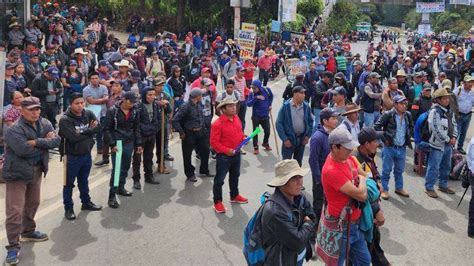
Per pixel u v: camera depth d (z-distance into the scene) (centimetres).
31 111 646
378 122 905
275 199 456
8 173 641
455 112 930
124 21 4222
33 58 1452
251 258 467
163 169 1018
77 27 2758
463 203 897
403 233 763
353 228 523
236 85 1247
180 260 659
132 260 655
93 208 816
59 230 738
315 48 3231
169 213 812
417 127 952
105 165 1054
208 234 739
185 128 955
